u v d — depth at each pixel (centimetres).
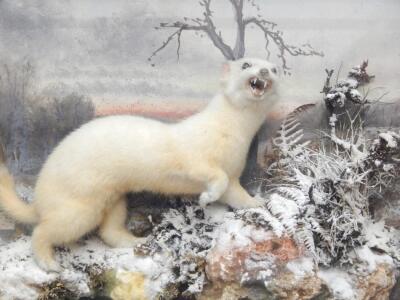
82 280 81
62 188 82
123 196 86
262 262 78
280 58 89
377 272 80
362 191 84
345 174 81
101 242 86
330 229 80
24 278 80
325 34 89
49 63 90
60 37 90
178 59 89
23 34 90
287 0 89
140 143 82
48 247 81
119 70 90
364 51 89
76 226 81
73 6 89
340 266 80
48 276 80
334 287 79
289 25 89
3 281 80
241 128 83
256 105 82
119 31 89
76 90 90
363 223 82
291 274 77
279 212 81
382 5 89
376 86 89
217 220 85
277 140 89
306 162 86
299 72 89
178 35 89
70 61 90
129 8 89
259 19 89
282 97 89
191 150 82
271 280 77
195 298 81
